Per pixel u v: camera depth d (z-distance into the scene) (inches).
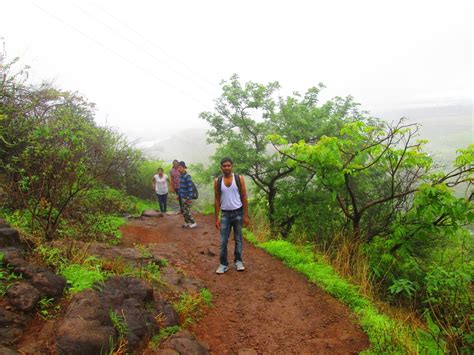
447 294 182.5
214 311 176.1
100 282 139.6
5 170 213.5
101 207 331.0
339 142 249.8
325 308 180.1
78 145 205.6
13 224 180.2
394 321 165.5
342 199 336.2
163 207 480.4
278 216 406.0
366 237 279.6
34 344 103.2
